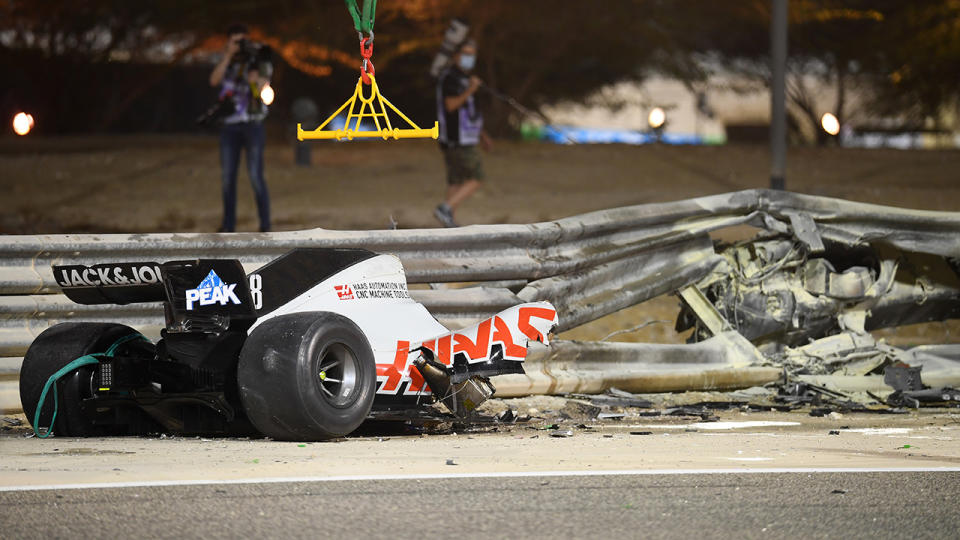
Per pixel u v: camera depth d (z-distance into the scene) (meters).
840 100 153.88
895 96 152.88
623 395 32.97
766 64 152.75
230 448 23.41
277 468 20.92
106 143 108.06
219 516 17.38
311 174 83.62
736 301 36.81
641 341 41.47
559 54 145.50
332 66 142.88
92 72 150.12
